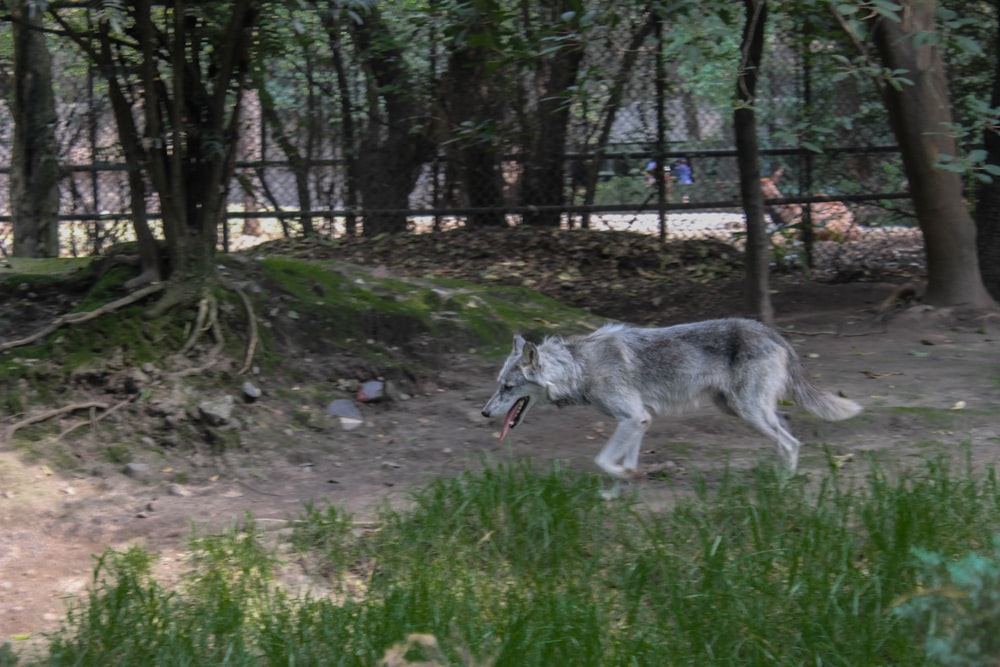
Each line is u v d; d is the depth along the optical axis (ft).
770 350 24.36
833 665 15.92
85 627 17.38
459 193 52.70
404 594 17.87
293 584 19.92
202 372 30.09
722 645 16.51
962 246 40.34
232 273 35.09
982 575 13.79
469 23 33.58
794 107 50.24
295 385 31.53
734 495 21.52
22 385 28.78
